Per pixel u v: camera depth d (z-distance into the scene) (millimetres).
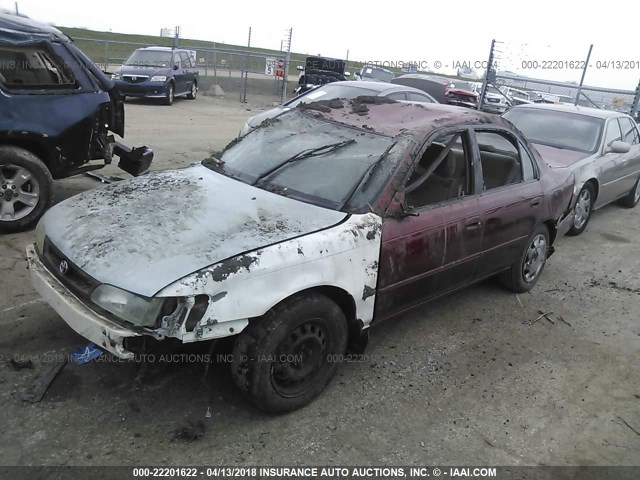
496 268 4609
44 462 2711
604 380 3951
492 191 4332
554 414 3510
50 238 3225
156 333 2641
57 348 3605
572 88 15266
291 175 3750
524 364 4059
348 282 3238
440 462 2996
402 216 3514
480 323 4625
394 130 3863
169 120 13633
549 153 7238
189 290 2648
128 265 2805
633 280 5934
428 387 3650
